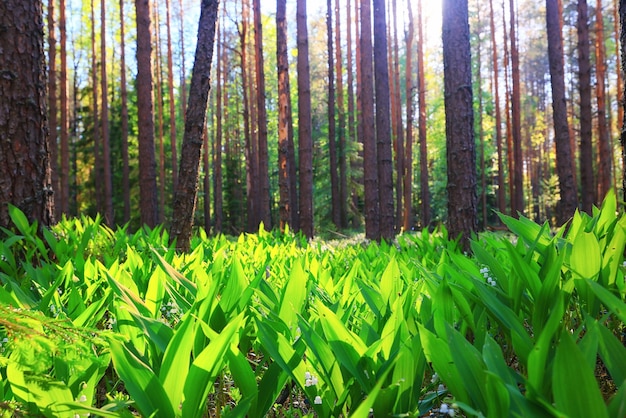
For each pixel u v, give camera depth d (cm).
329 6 2491
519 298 187
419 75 2769
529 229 247
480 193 3803
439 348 127
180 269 297
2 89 446
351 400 146
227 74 3484
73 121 3934
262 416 146
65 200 2281
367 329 163
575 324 219
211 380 135
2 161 443
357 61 2998
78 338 136
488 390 109
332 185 2606
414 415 126
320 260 391
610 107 2886
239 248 483
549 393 121
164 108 3747
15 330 128
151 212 1402
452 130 734
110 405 132
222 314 179
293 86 3850
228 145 4034
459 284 204
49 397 126
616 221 215
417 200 4559
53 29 2119
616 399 101
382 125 1441
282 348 150
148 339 161
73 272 279
